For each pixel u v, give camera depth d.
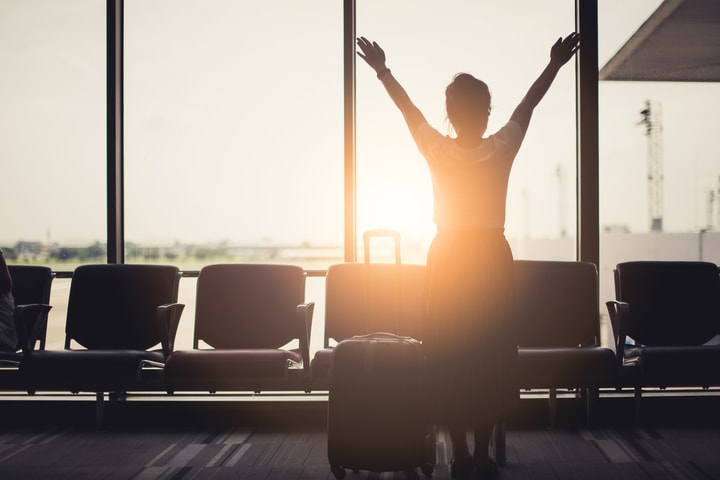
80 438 3.24
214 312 3.38
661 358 2.91
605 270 3.76
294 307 3.40
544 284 3.40
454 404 2.23
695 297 3.41
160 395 3.66
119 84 3.83
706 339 3.38
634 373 2.94
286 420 3.53
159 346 3.44
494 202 2.22
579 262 3.43
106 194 3.81
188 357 2.87
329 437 2.43
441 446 3.10
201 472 2.65
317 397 3.59
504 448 2.72
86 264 3.50
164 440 3.20
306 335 2.96
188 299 3.79
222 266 3.47
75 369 2.86
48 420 3.59
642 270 3.44
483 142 2.21
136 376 2.86
